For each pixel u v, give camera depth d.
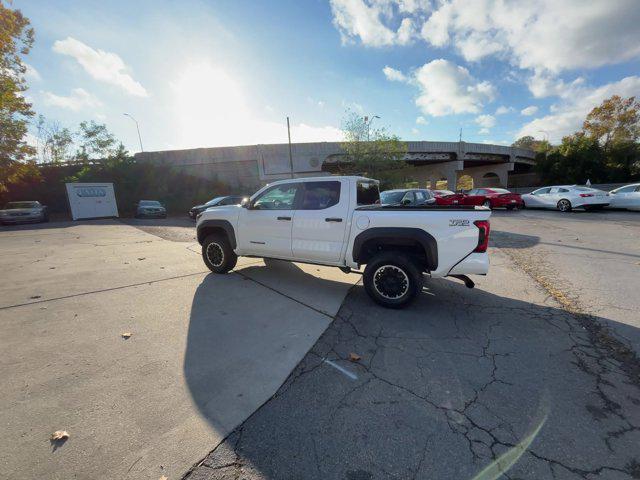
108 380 2.60
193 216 17.53
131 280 5.38
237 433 2.06
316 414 2.24
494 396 2.42
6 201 24.78
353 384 2.58
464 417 2.20
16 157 20.39
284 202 4.95
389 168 29.83
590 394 2.42
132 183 26.69
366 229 4.19
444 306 4.22
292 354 3.04
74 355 2.98
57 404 2.30
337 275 5.70
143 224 16.11
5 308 4.12
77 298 4.50
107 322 3.71
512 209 18.39
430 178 47.06
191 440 2.00
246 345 3.21
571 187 16.39
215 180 30.94
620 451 1.89
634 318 3.72
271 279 5.44
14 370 2.73
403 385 2.56
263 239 5.11
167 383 2.57
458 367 2.81
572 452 1.89
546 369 2.76
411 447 1.95
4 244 9.39
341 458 1.87
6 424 2.09
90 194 20.55
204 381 2.61
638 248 7.34
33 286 5.05
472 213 3.69
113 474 1.74
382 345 3.21
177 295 4.63
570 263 6.25
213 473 1.76
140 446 1.93
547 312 3.97
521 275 5.58
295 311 4.06
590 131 38.00
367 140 28.73
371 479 1.74
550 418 2.18
